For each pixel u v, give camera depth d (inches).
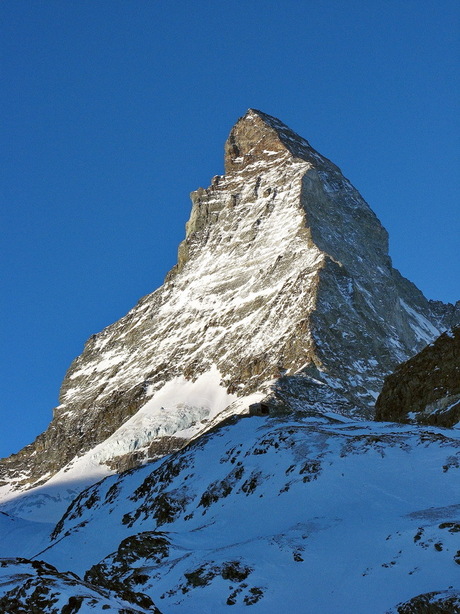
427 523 2645.2
